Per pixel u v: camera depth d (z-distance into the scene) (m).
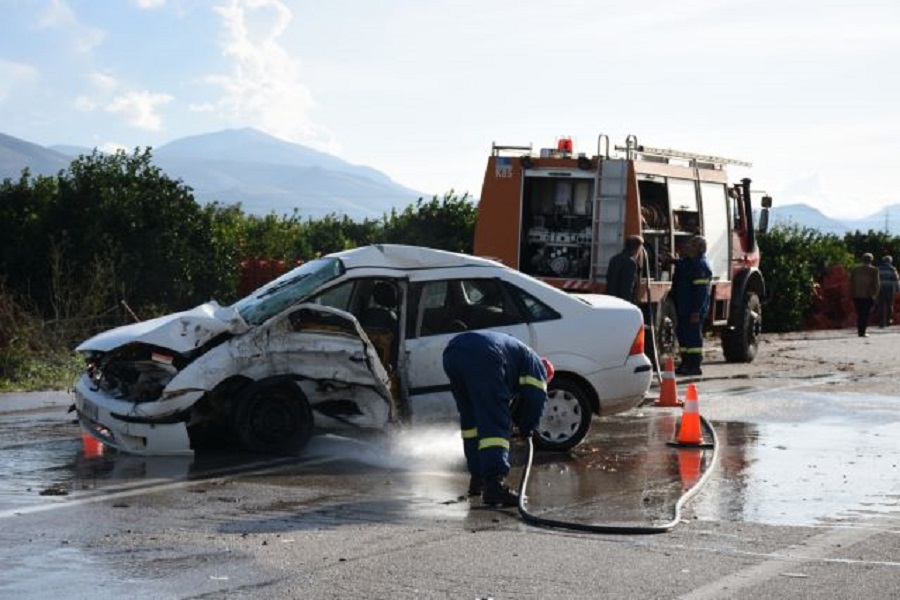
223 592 6.66
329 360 11.23
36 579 6.91
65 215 20.62
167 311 20.59
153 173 21.38
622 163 18.41
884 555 7.71
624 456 11.77
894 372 20.27
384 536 8.11
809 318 35.00
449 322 11.81
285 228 30.75
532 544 7.92
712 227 21.17
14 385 16.39
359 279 11.59
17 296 20.09
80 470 10.49
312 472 10.54
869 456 11.82
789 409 15.41
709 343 26.88
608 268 17.78
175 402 10.88
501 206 19.14
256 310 11.40
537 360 9.64
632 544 7.96
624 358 12.23
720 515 8.97
